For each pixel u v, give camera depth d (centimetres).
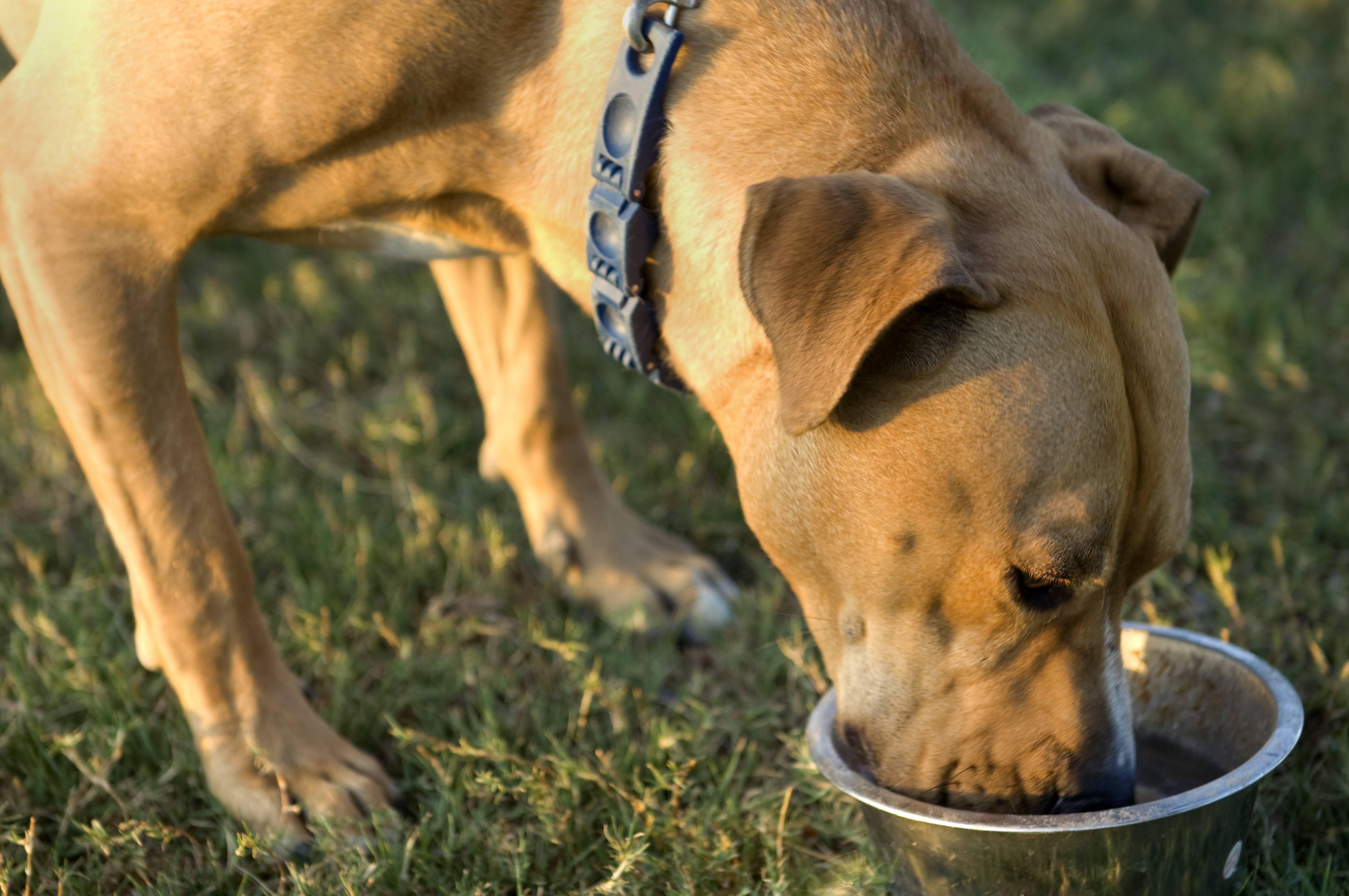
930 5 272
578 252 280
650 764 291
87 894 269
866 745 259
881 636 252
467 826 281
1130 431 232
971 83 260
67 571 383
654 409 461
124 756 307
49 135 258
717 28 257
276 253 562
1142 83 681
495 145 273
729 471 431
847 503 241
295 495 410
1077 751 243
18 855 280
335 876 270
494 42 263
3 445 434
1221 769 273
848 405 234
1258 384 452
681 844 274
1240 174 590
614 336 277
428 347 503
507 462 371
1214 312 483
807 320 215
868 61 254
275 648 296
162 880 267
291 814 283
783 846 278
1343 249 528
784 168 249
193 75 251
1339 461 414
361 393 480
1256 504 395
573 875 276
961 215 239
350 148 265
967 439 227
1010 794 246
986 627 240
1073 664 244
